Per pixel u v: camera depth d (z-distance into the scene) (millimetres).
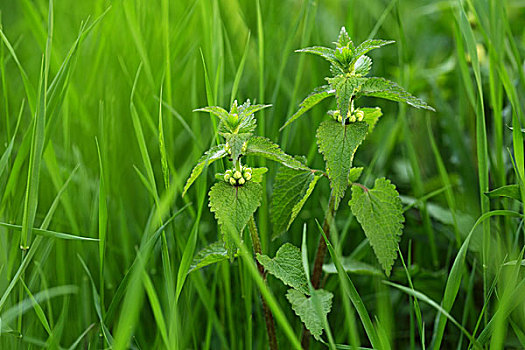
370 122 976
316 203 1134
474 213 1095
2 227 995
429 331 1069
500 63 1051
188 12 1157
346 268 1005
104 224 958
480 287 1066
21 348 980
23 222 946
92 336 982
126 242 1066
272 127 1118
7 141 1031
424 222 1094
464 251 938
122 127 1125
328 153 926
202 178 992
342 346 935
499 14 1071
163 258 940
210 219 1111
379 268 1051
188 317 1012
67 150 1065
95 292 981
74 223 1042
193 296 1059
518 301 926
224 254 942
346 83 918
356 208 951
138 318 1023
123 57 1128
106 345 966
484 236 995
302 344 991
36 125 952
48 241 1015
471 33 1017
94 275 1060
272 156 928
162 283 1049
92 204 1087
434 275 1073
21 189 1026
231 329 1024
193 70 1117
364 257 1088
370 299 1078
